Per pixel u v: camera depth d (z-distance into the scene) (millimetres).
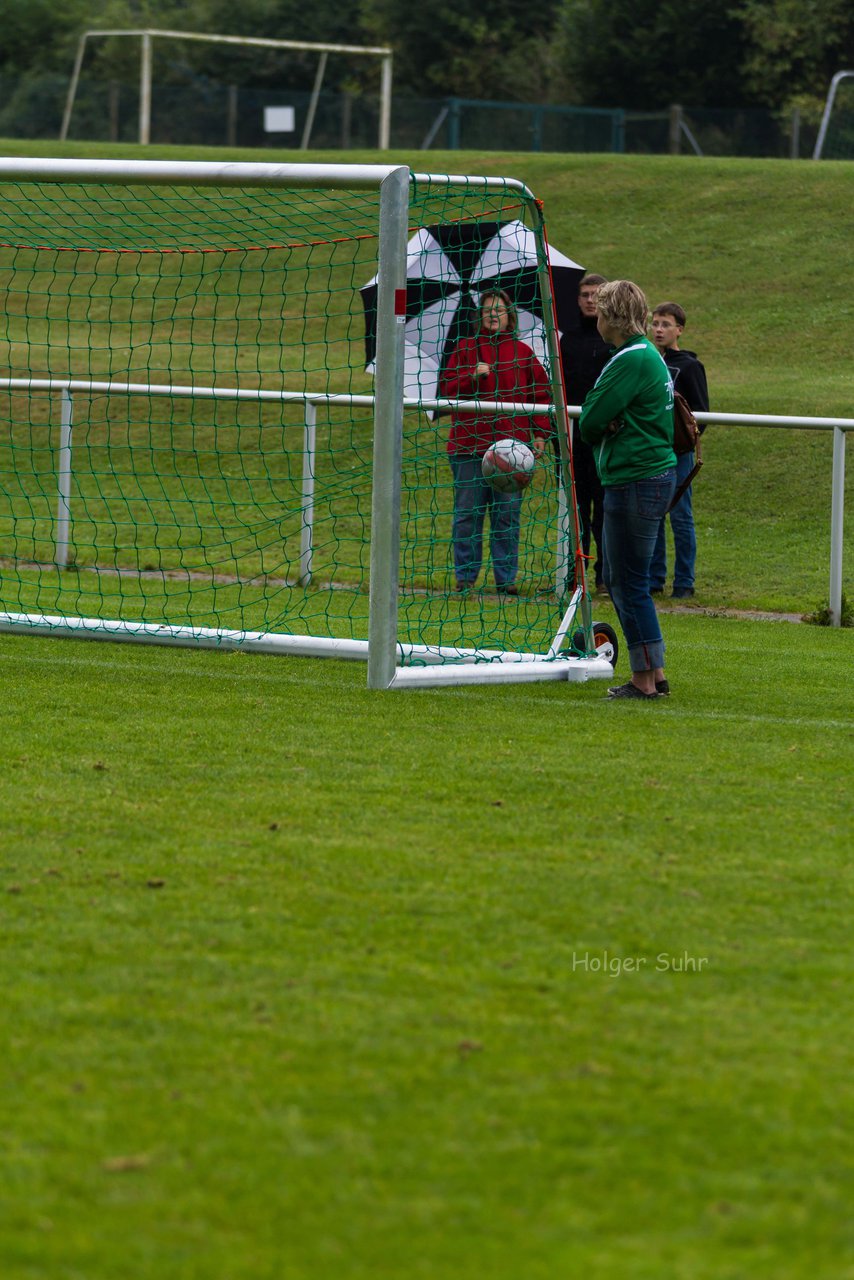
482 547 20391
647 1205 5516
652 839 9805
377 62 93750
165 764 11484
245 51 95250
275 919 8266
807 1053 6711
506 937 8055
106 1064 6555
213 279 43906
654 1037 6863
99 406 33688
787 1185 5656
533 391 17750
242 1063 6570
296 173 14148
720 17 80875
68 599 20547
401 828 9961
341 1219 5410
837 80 66812
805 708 14086
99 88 82688
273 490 28203
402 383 14125
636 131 73500
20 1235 5312
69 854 9312
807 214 46469
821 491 27094
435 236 17297
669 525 26281
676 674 15844
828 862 9367
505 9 93125
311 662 15953
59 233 45500
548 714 13594
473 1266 5148
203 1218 5414
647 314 13742
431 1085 6383
